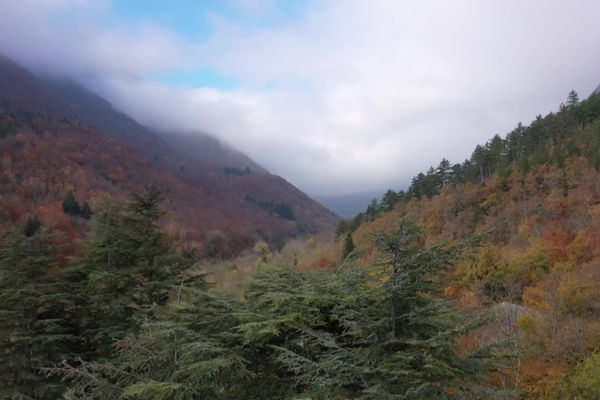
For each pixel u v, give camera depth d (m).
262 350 7.53
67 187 71.00
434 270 5.92
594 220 33.50
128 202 15.25
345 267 8.22
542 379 13.62
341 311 6.36
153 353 7.79
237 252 79.75
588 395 12.52
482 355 6.08
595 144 49.59
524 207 43.06
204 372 6.32
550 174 47.19
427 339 5.81
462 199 55.50
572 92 74.94
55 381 12.44
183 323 7.38
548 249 27.84
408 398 5.25
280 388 7.10
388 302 5.96
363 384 5.63
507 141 77.81
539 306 19.62
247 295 8.14
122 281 13.14
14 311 12.72
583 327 15.00
